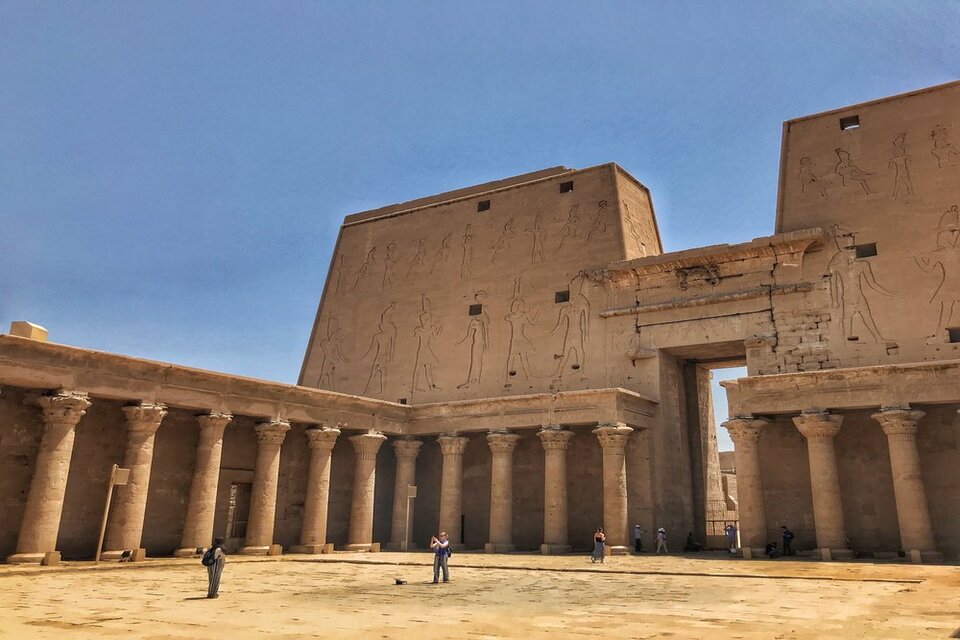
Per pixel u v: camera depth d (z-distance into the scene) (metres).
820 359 29.28
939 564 22.64
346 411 31.58
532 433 34.53
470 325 38.59
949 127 29.86
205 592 15.77
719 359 35.34
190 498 25.91
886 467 27.73
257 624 11.05
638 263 33.78
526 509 33.91
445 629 10.62
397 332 41.09
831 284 29.98
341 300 44.38
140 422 24.42
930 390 25.03
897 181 30.12
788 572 20.14
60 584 17.33
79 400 22.73
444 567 18.52
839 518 25.91
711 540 34.38
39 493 21.84
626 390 30.12
